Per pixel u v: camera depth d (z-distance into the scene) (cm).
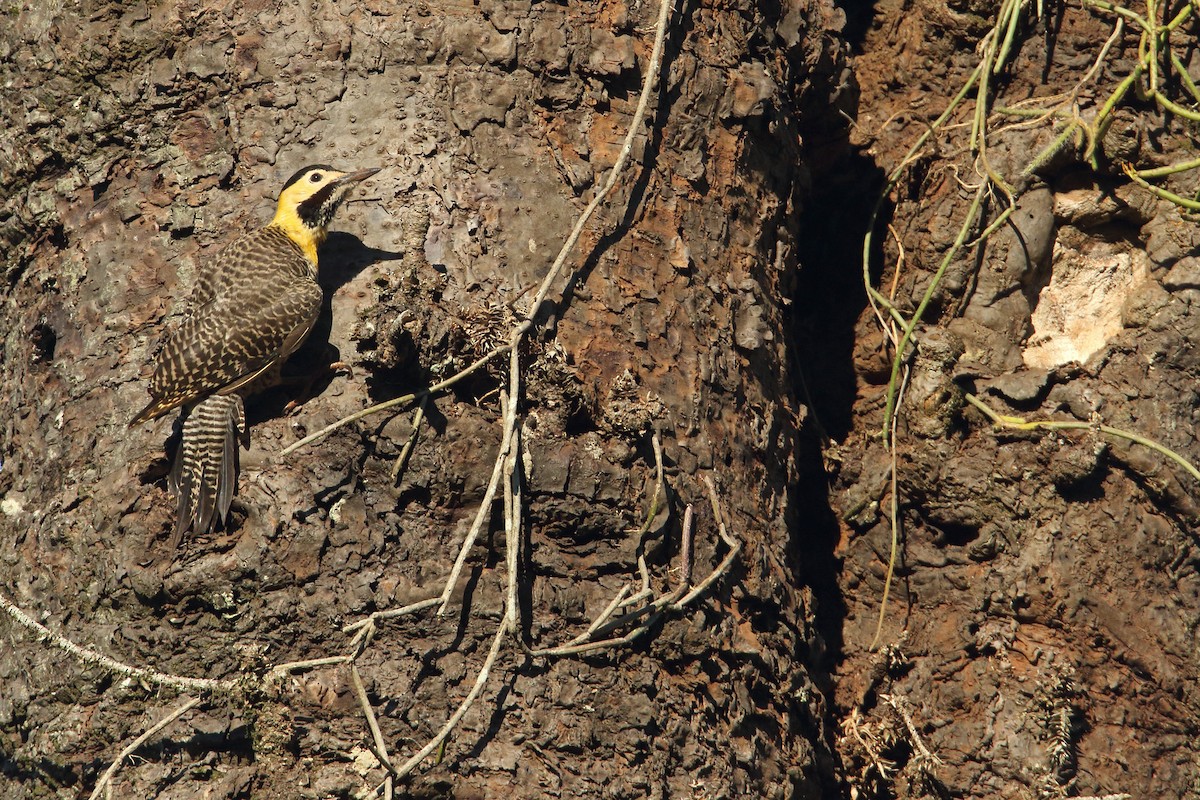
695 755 930
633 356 1002
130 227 1035
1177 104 1188
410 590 913
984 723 1083
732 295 1082
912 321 1158
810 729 1034
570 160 1035
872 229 1229
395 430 930
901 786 1097
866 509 1171
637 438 973
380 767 883
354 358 961
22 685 955
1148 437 1109
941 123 1228
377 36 1038
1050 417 1121
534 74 1044
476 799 882
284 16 1045
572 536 952
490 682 903
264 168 1022
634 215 1039
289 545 907
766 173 1139
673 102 1078
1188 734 1084
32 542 977
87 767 915
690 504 985
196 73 1041
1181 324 1137
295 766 891
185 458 927
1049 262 1184
